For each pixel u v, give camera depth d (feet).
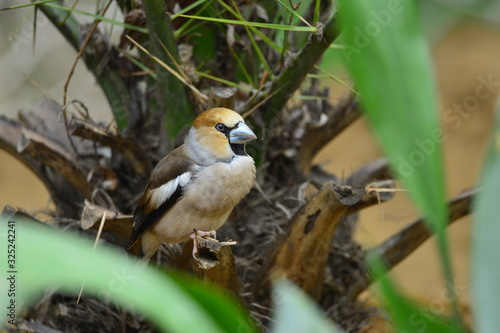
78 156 26.78
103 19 25.14
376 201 25.94
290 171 28.66
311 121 28.91
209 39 27.27
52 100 28.99
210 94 25.29
